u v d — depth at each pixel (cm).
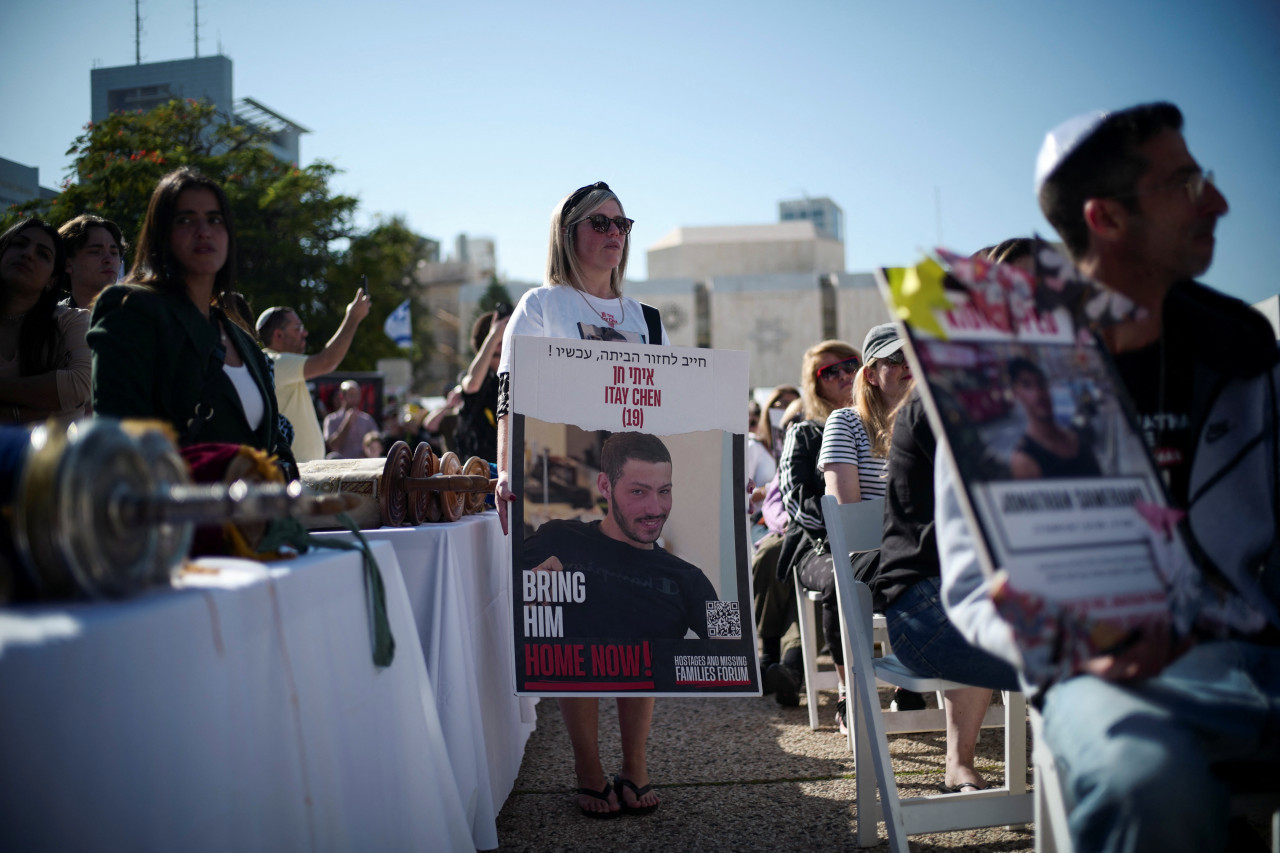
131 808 107
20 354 276
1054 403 138
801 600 386
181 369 200
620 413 268
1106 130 153
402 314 1989
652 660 255
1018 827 256
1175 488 153
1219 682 138
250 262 2439
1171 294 157
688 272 7900
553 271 301
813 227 8212
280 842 137
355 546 176
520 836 256
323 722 152
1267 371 155
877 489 330
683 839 252
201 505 114
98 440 110
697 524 267
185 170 212
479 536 281
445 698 229
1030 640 124
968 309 139
